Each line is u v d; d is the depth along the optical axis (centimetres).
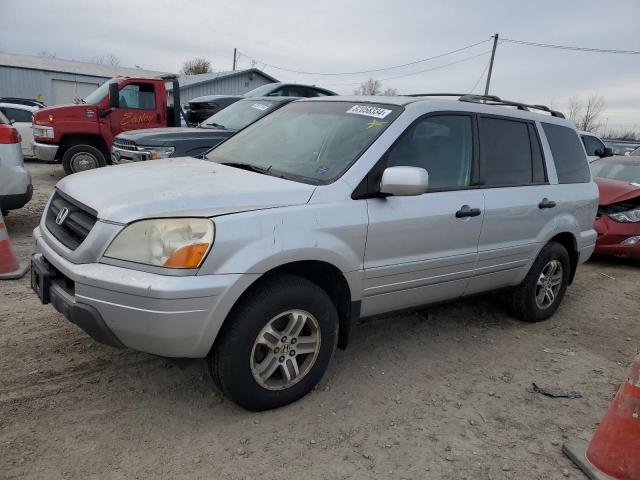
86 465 266
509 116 450
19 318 421
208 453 282
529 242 456
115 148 847
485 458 296
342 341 356
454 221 384
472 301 546
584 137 1376
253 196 303
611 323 525
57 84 3200
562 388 380
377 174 344
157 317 265
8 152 621
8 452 269
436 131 388
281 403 323
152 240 271
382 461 286
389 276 356
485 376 390
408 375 381
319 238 311
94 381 340
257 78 3497
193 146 787
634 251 718
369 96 419
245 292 298
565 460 299
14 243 643
